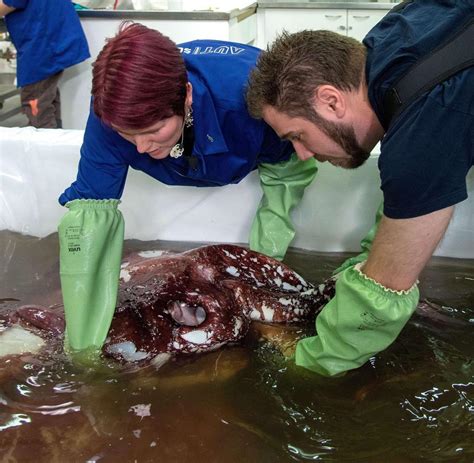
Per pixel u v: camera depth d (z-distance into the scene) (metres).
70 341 1.41
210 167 1.63
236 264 1.62
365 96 1.07
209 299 1.49
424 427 1.27
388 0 3.82
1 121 3.35
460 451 1.20
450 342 1.54
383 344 1.23
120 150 1.43
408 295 1.15
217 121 1.50
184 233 2.12
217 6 3.40
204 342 1.44
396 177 0.98
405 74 0.98
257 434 1.25
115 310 1.49
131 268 1.61
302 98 1.09
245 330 1.50
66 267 1.41
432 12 1.03
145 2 3.17
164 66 1.18
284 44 1.14
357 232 2.01
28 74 2.87
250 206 2.03
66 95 3.17
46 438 1.21
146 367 1.41
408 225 1.02
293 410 1.31
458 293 1.78
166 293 1.51
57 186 2.07
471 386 1.38
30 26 2.78
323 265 1.97
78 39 2.90
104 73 1.18
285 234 1.87
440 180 0.97
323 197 1.97
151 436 1.23
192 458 1.18
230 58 1.53
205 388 1.36
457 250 1.97
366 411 1.31
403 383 1.39
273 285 1.63
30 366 1.39
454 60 0.94
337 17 3.71
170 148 1.37
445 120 0.94
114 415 1.28
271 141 1.68
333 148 1.16
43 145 2.03
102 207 1.45
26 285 1.81
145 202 2.08
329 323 1.26
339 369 1.29
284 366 1.42
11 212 2.13
